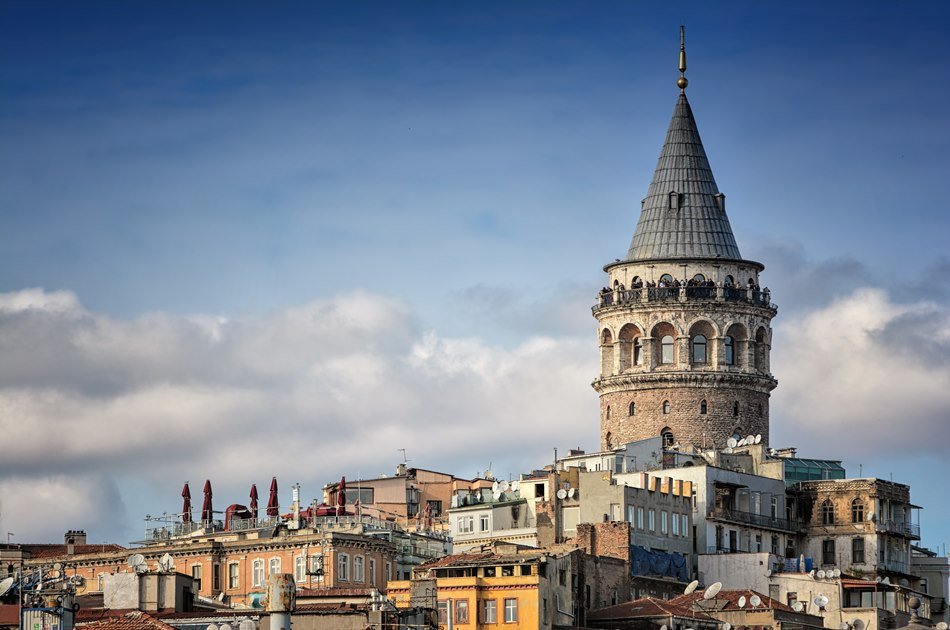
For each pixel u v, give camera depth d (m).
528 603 167.25
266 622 142.12
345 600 156.12
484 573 169.75
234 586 189.62
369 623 142.50
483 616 168.50
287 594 92.31
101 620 139.38
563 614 172.25
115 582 152.88
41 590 142.62
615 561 186.38
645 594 189.50
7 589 146.12
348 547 188.25
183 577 154.88
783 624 175.62
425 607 155.50
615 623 173.25
